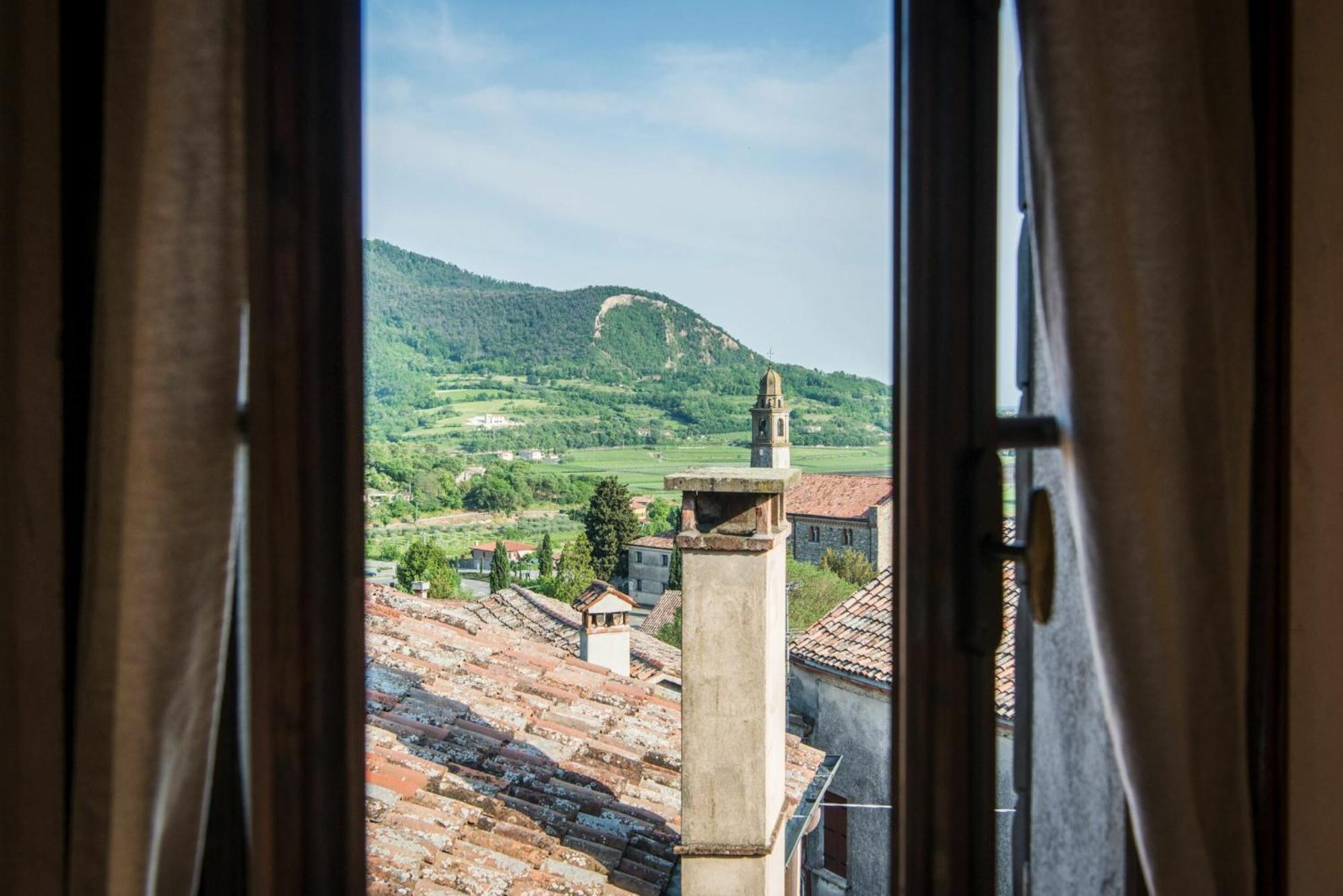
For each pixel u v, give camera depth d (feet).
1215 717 3.28
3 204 2.82
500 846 11.69
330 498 2.86
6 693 2.85
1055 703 3.93
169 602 2.68
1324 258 3.74
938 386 3.10
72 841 2.72
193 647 2.74
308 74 2.79
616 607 24.77
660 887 11.91
